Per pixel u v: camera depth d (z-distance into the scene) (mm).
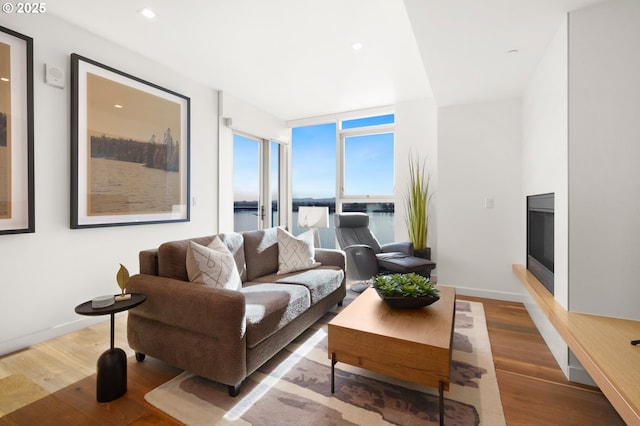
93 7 2258
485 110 3494
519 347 2236
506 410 1558
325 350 2203
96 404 1609
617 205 1815
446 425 1448
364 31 2578
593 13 1866
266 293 2174
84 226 2580
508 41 2311
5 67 2129
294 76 3510
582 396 1669
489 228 3482
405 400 1634
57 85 2408
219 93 3977
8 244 2186
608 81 1832
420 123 4277
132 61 2957
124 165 2883
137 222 2998
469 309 3070
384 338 1542
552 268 2324
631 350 1444
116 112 2807
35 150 2311
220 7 2256
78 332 2508
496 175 3447
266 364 2006
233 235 2711
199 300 1701
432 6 1910
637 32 1775
